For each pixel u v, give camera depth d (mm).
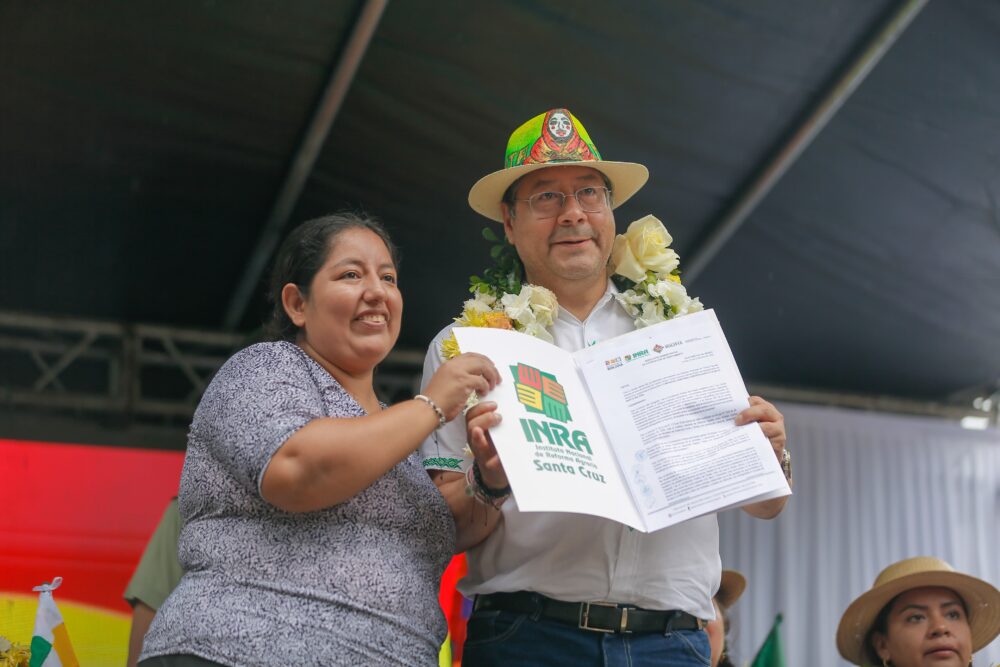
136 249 5746
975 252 5910
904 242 5906
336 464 2023
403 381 6457
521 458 2209
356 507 2148
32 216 5453
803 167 5508
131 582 3484
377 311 2324
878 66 4961
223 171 5359
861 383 7129
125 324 6027
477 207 2932
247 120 5074
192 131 5113
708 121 5188
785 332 6688
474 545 2547
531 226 2742
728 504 2297
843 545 6129
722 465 2348
